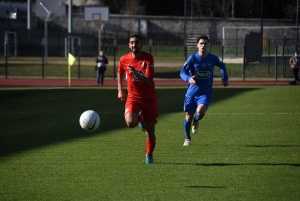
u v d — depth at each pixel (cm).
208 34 12425
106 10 12381
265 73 9119
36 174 1870
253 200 1502
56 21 14388
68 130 3062
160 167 1962
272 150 2312
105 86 7131
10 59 10912
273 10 14725
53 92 6088
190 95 2445
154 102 2009
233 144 2492
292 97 5328
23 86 7100
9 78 8444
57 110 4244
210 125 3238
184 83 7881
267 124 3259
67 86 7125
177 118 3656
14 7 14762
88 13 12388
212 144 2500
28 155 2245
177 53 12275
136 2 15875
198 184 1694
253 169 1911
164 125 3269
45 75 9056
